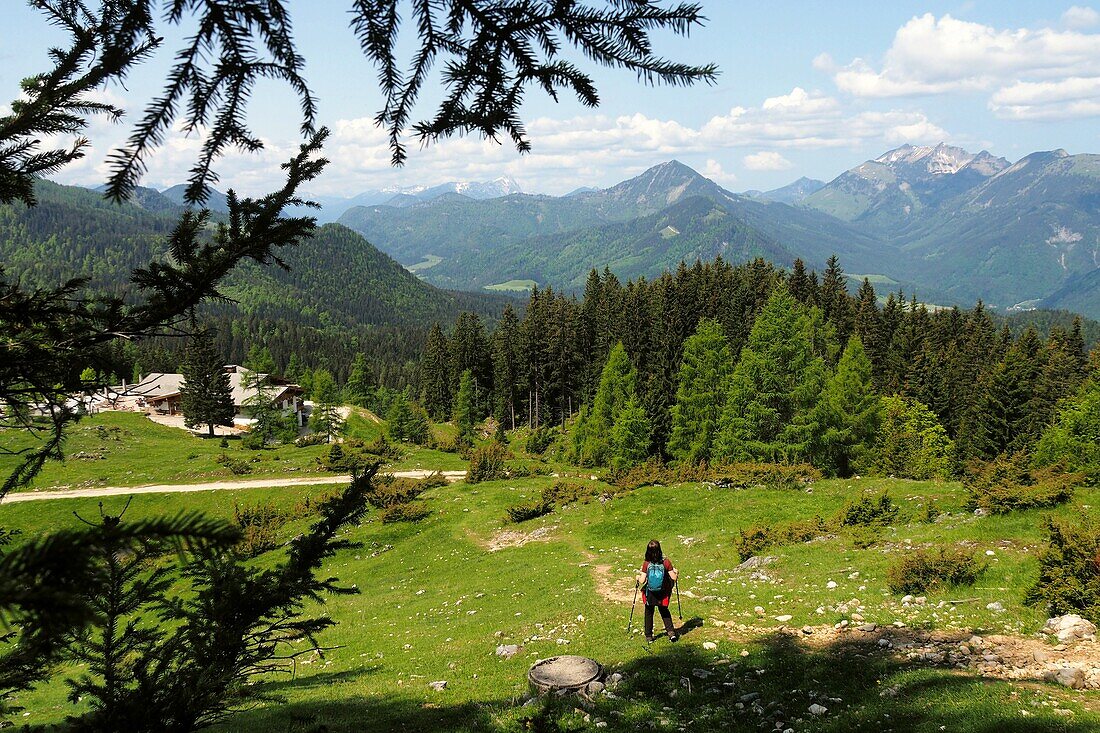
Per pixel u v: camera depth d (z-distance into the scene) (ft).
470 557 102.37
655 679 38.40
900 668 35.50
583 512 115.03
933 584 50.19
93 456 224.94
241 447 265.75
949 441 206.08
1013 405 212.43
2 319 12.01
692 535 92.32
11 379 12.94
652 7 9.13
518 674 43.52
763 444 171.94
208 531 6.47
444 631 61.77
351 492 16.78
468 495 141.90
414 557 108.68
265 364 410.31
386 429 328.70
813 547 70.79
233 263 13.01
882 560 61.00
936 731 26.96
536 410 348.79
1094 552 40.52
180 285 12.70
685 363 210.18
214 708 15.49
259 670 16.63
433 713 37.35
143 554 14.03
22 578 5.06
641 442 183.01
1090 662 32.94
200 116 9.39
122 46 10.03
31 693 45.47
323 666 54.44
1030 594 42.78
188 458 226.58
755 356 177.17
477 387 372.99
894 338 320.50
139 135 9.13
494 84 10.71
